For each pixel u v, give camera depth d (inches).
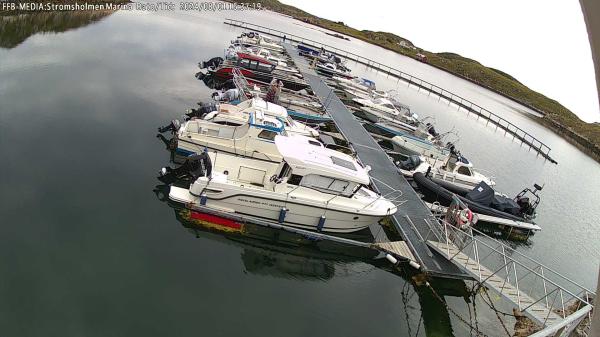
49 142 709.3
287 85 1422.2
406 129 1290.6
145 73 1259.8
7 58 1086.4
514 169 1441.9
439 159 1088.2
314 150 653.9
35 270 439.5
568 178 1555.1
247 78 1295.5
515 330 545.0
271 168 660.1
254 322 448.1
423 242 643.5
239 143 759.1
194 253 538.6
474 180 982.4
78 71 1120.2
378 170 883.4
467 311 566.6
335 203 625.3
